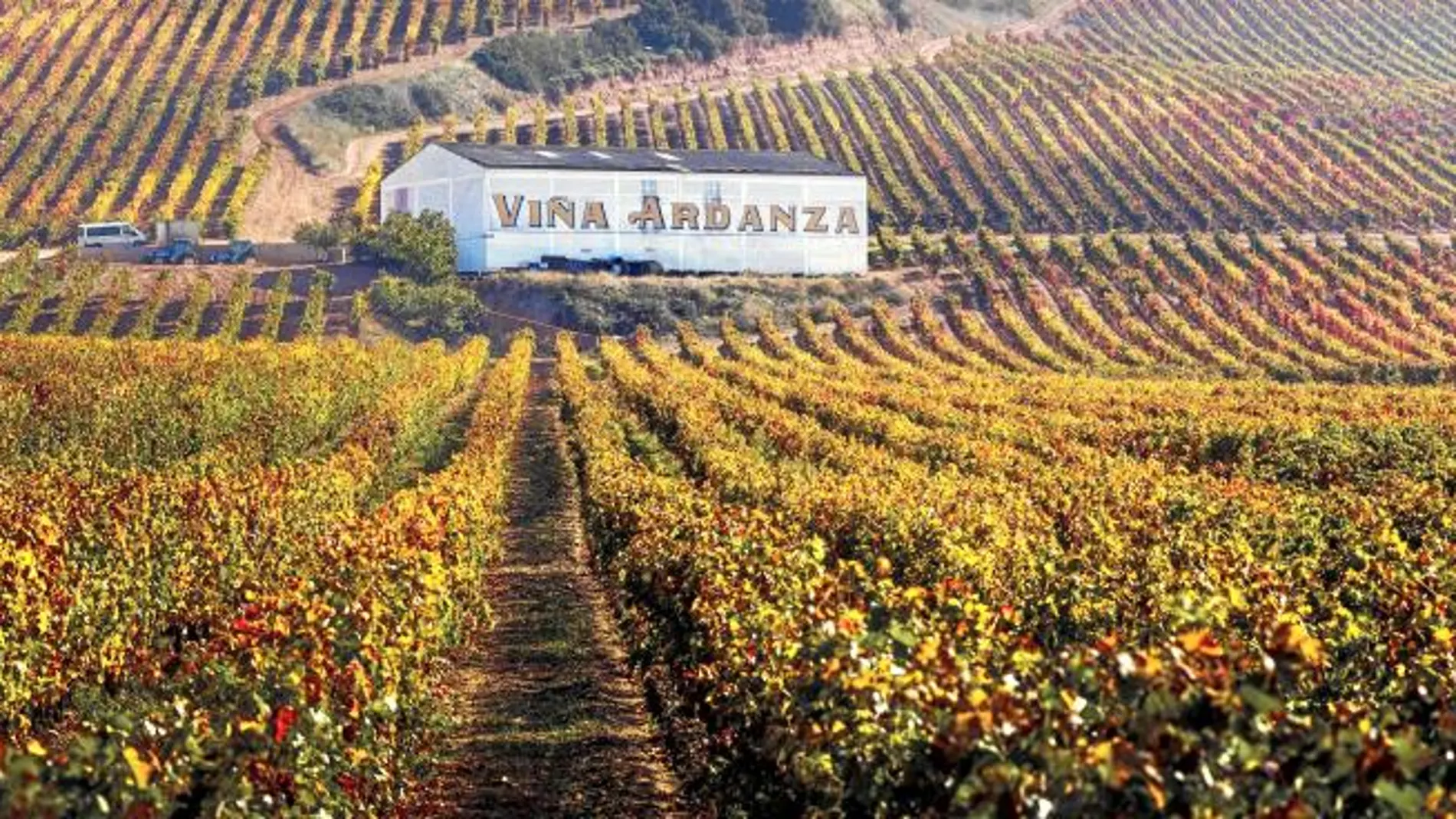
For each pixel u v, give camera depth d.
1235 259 107.06
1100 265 105.50
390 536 25.52
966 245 108.50
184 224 107.00
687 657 21.02
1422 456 42.66
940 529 24.98
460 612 26.86
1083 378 79.19
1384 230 114.75
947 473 37.34
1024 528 27.41
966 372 82.50
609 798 19.94
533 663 27.45
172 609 26.73
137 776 11.25
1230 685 10.61
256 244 107.88
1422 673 15.51
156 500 30.06
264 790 13.28
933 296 102.88
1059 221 118.88
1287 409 59.03
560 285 98.81
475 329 96.75
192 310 92.88
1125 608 20.11
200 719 13.50
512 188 102.31
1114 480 34.38
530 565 37.62
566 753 21.95
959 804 10.75
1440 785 10.74
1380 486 36.22
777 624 16.81
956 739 11.07
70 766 11.59
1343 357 88.62
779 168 108.19
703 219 105.38
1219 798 10.03
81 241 107.44
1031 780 10.52
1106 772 10.05
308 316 93.31
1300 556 24.28
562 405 69.44
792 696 14.62
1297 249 107.62
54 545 25.89
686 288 99.56
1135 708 10.89
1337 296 98.81
